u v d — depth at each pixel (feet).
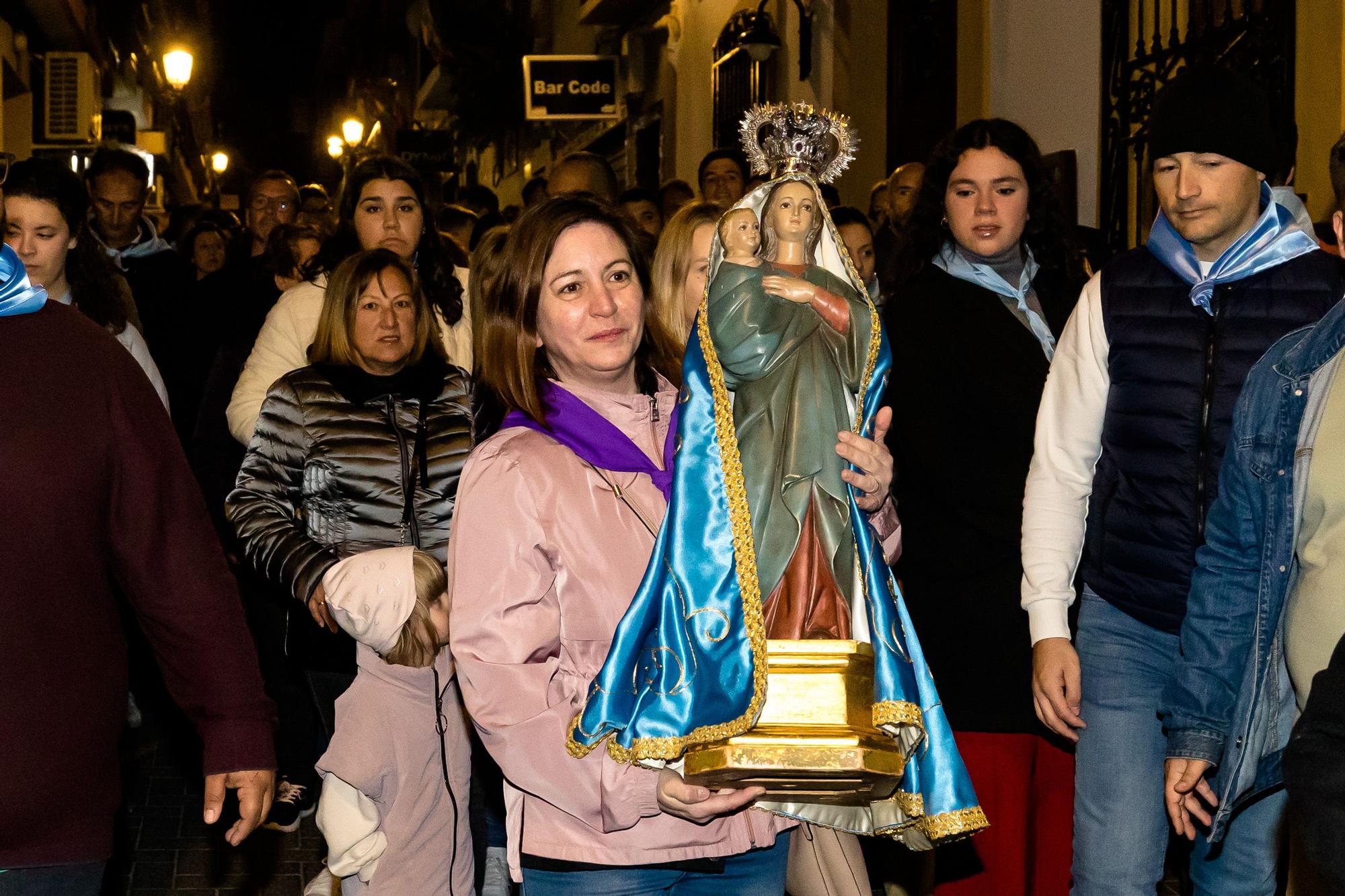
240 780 9.39
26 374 8.78
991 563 13.32
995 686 13.28
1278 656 10.85
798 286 9.37
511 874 9.23
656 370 10.09
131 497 9.09
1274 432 10.78
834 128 9.82
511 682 8.91
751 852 9.64
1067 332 12.65
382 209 17.54
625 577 9.14
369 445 14.71
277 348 17.04
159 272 24.81
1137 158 26.30
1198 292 11.92
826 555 9.25
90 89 51.67
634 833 9.02
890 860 15.06
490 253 11.01
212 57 136.77
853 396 9.59
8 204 15.51
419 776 13.05
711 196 26.86
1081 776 12.41
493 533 9.09
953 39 32.81
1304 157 22.22
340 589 12.89
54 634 8.68
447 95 88.94
